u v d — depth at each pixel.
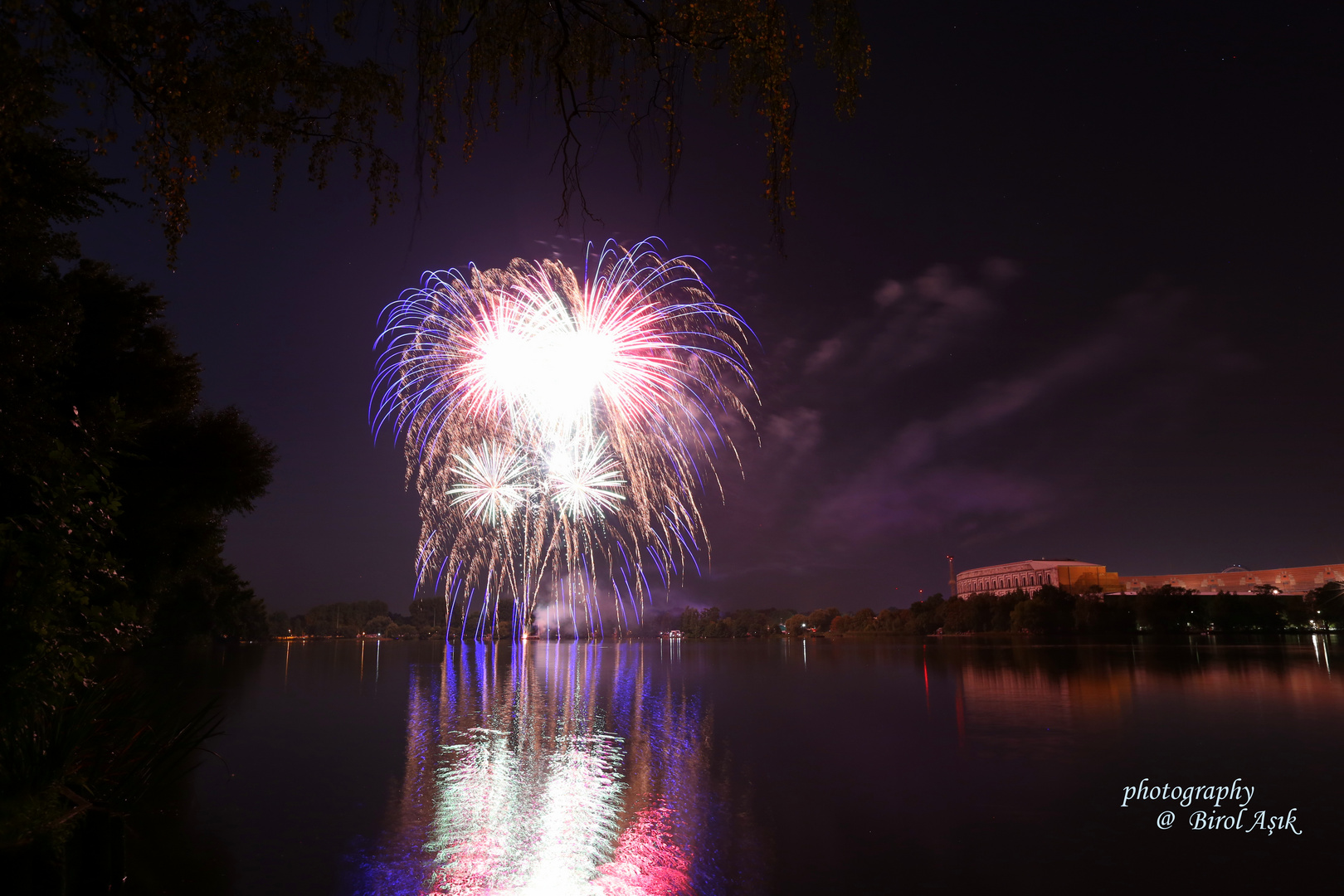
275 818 16.72
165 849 14.29
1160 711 36.41
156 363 27.67
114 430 9.68
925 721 34.41
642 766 23.70
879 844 15.11
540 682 61.62
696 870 13.53
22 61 7.91
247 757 24.91
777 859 14.20
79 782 10.48
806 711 39.41
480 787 20.36
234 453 30.09
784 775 22.17
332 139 9.14
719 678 66.62
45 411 16.44
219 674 58.97
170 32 8.20
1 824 8.32
